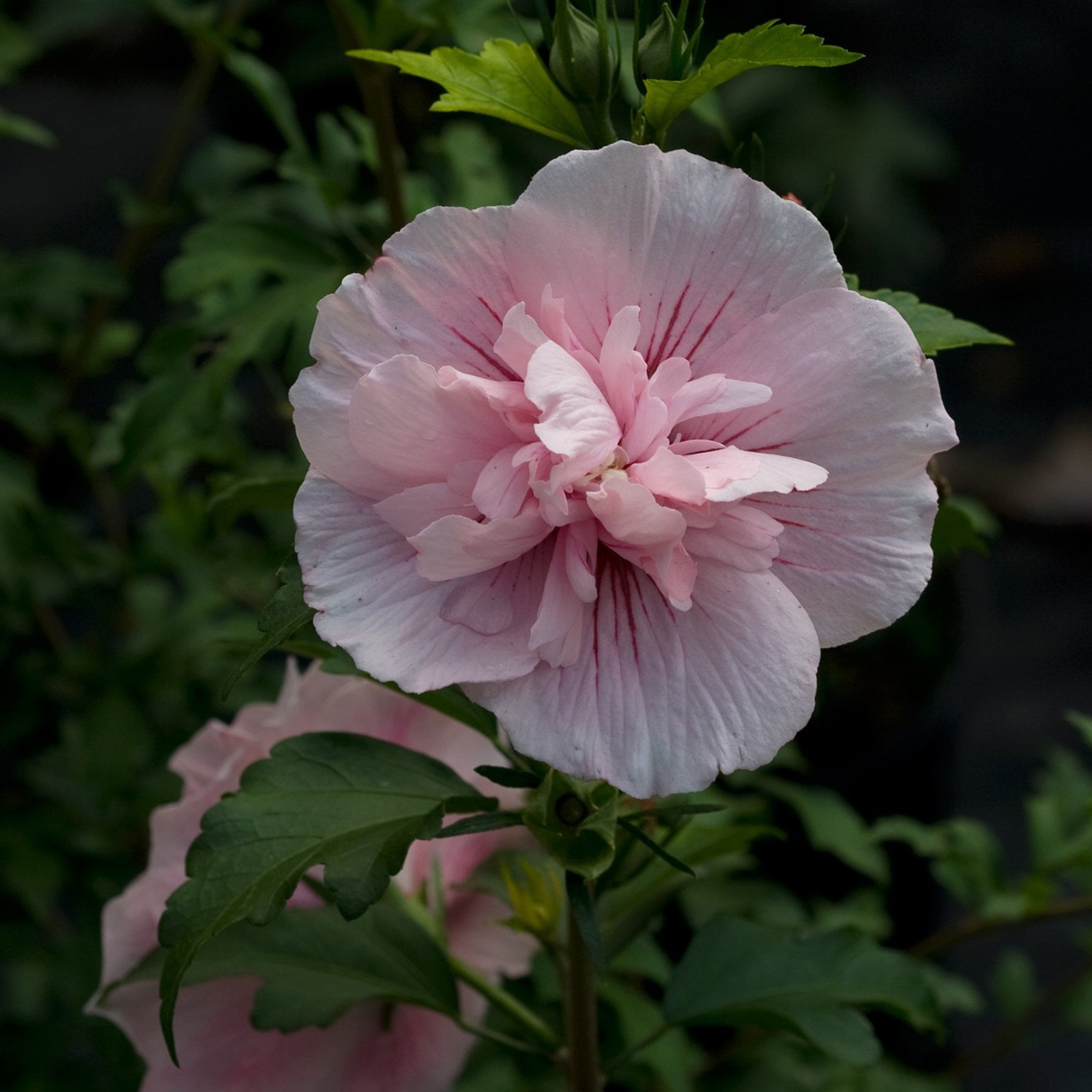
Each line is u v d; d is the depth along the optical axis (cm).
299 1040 69
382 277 61
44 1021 95
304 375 61
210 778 69
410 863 70
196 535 91
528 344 60
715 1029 102
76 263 99
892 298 66
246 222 82
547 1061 79
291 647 68
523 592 61
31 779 104
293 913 69
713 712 60
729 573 61
